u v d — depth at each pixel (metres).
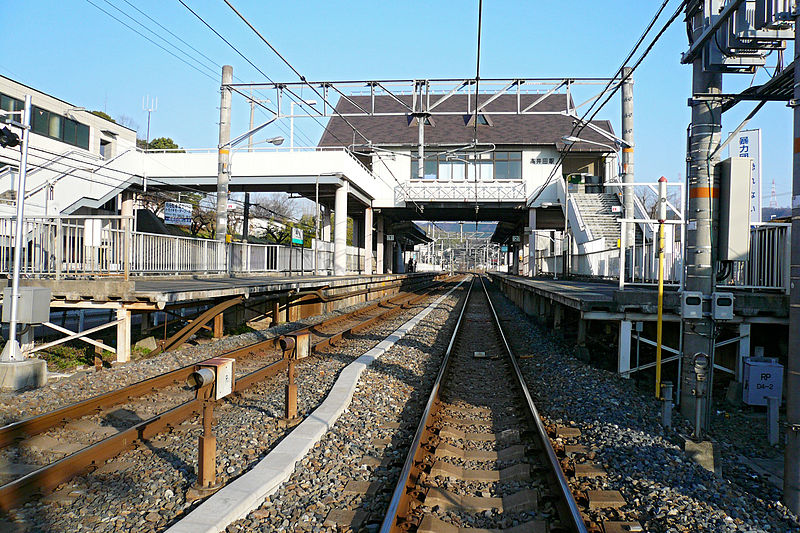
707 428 7.54
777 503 5.21
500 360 12.19
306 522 4.54
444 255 128.88
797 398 5.12
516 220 44.03
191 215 44.09
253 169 28.89
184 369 9.49
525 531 4.44
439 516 4.68
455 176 38.91
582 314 10.12
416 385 9.65
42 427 6.57
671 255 13.70
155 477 5.38
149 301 10.57
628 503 4.93
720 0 7.28
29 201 22.34
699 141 7.64
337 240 29.64
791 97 7.21
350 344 13.98
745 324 9.52
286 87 21.28
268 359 11.62
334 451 6.09
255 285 14.62
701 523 4.54
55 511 4.70
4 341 11.70
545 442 5.93
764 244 10.41
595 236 25.89
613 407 7.82
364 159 40.50
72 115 32.12
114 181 26.98
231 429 6.75
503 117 42.53
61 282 10.74
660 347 8.84
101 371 9.81
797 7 5.15
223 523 4.34
